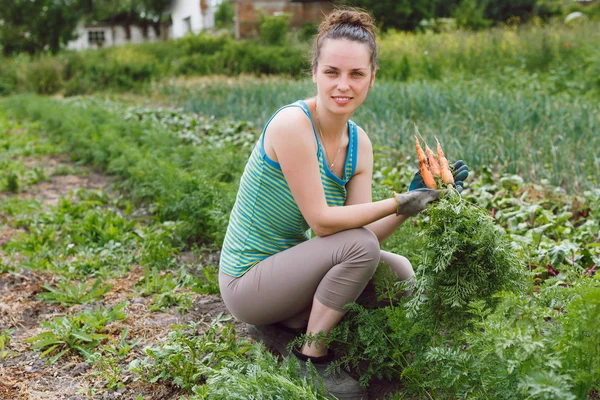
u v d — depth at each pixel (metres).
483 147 5.92
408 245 3.22
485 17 25.22
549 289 2.35
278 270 2.51
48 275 4.06
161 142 6.98
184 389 2.69
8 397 2.70
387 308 2.45
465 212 2.29
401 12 23.06
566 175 5.25
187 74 18.06
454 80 12.25
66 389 2.77
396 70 14.17
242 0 24.31
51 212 5.38
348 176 2.63
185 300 3.54
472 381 2.07
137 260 4.29
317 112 2.48
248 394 2.18
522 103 7.33
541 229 3.86
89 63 18.34
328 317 2.48
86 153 7.65
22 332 3.34
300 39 22.58
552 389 1.65
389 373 2.58
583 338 1.87
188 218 4.73
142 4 33.38
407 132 6.72
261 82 13.18
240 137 7.69
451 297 2.23
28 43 24.09
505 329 1.87
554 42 14.44
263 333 2.79
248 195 2.58
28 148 8.69
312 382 2.40
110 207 5.77
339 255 2.40
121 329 3.27
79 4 32.47
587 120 6.55
